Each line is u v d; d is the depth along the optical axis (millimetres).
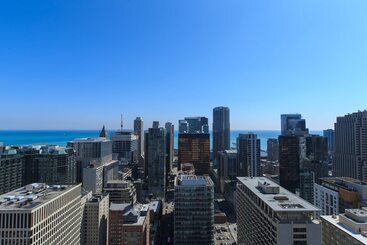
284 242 172750
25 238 173500
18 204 187250
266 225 195250
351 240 149500
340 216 169000
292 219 179000
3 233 173500
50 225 197625
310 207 186250
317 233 173250
